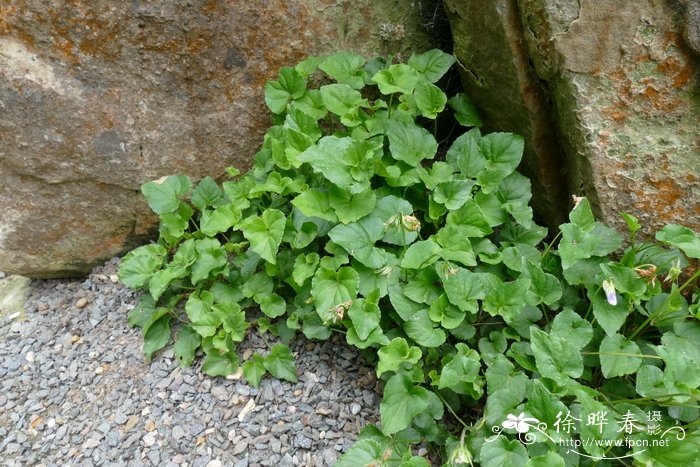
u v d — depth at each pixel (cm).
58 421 64
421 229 68
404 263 58
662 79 54
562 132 62
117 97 68
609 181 58
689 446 47
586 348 57
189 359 65
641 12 53
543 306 59
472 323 60
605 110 56
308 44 71
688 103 55
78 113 67
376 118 70
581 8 54
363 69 74
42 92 65
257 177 70
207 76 70
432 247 58
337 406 60
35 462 61
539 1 55
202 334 63
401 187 66
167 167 73
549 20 55
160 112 70
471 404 58
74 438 62
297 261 62
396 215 58
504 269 63
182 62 68
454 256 59
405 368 56
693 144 55
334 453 57
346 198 61
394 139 66
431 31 77
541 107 63
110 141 70
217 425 60
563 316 55
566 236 56
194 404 62
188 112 71
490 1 60
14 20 62
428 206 66
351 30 73
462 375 53
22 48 64
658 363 57
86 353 70
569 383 50
